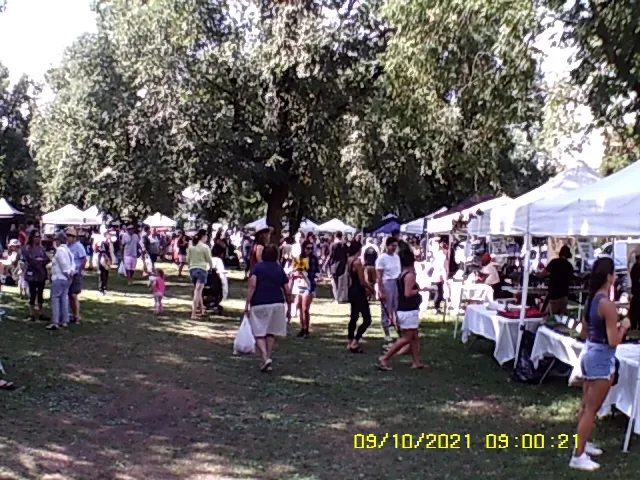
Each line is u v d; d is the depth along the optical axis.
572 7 11.58
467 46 14.40
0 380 8.66
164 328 13.89
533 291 12.50
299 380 9.48
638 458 6.30
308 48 23.00
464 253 20.94
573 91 16.14
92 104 28.78
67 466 5.81
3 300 17.48
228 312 16.77
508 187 42.91
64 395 8.25
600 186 8.74
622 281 18.33
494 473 5.86
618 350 7.46
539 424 7.45
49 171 41.47
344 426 7.28
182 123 24.08
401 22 14.33
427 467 6.01
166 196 28.58
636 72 10.90
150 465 5.93
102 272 20.11
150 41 24.83
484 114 15.57
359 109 24.39
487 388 9.15
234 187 27.00
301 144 25.44
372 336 13.54
